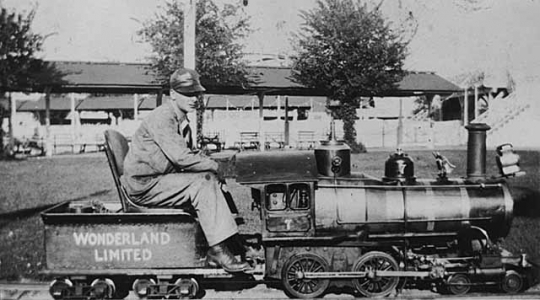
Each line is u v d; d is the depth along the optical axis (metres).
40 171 10.23
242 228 7.11
